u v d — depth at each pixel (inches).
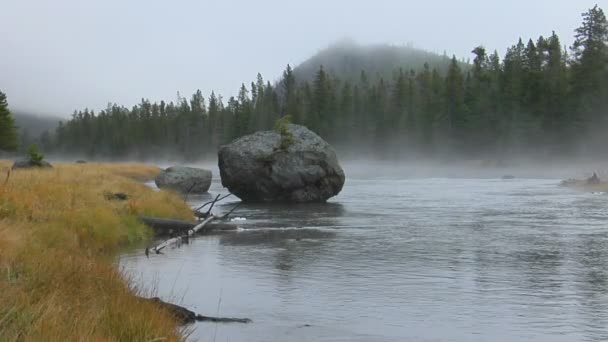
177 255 542.9
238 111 4621.1
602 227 750.5
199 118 5531.5
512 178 2529.5
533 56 3646.7
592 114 3149.6
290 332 299.4
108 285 307.1
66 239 492.7
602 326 307.0
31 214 545.0
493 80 3944.4
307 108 4443.9
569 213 942.4
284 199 1218.0
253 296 377.4
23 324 211.8
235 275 446.6
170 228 692.1
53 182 740.0
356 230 740.0
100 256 452.4
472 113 3730.3
